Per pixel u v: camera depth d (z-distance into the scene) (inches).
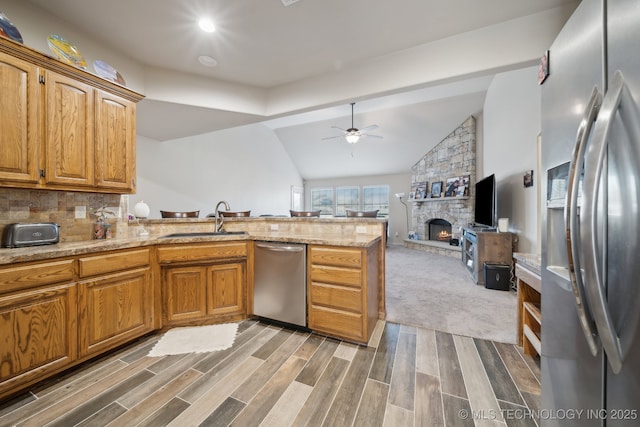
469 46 87.4
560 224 41.0
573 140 34.9
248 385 59.9
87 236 86.5
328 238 87.9
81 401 54.8
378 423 49.3
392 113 225.9
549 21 78.2
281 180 314.0
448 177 249.8
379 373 64.4
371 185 345.4
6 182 62.5
